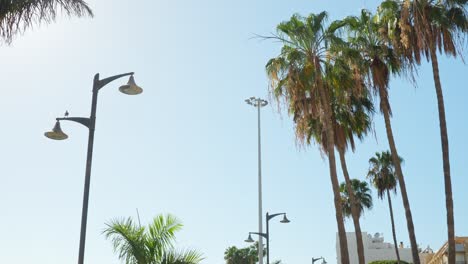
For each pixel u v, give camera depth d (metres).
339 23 25.45
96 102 14.57
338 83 25.56
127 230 13.15
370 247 100.62
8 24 11.90
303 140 25.72
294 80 24.28
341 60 25.22
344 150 29.81
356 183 61.78
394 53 27.09
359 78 26.27
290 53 24.48
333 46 25.05
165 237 13.34
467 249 66.88
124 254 12.97
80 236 13.07
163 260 13.07
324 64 25.44
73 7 12.21
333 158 24.78
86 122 14.27
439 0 24.41
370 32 28.30
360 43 28.00
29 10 11.96
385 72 27.66
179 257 13.15
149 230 13.34
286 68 24.45
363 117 30.91
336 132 29.64
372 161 57.06
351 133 30.53
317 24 25.25
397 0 25.72
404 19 24.16
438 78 23.73
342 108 30.16
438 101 23.50
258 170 38.53
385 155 56.59
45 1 12.00
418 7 23.88
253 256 76.81
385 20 26.52
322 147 29.59
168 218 13.45
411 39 24.27
